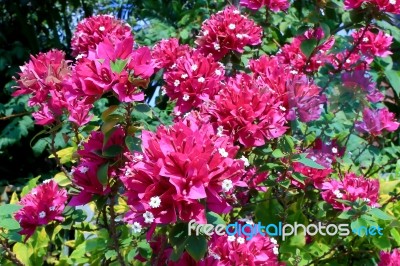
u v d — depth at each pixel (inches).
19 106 50.9
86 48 26.9
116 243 19.8
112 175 18.6
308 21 24.8
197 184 13.8
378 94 26.7
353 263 28.3
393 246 28.3
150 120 34.6
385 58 41.8
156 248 19.1
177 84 22.9
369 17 24.1
